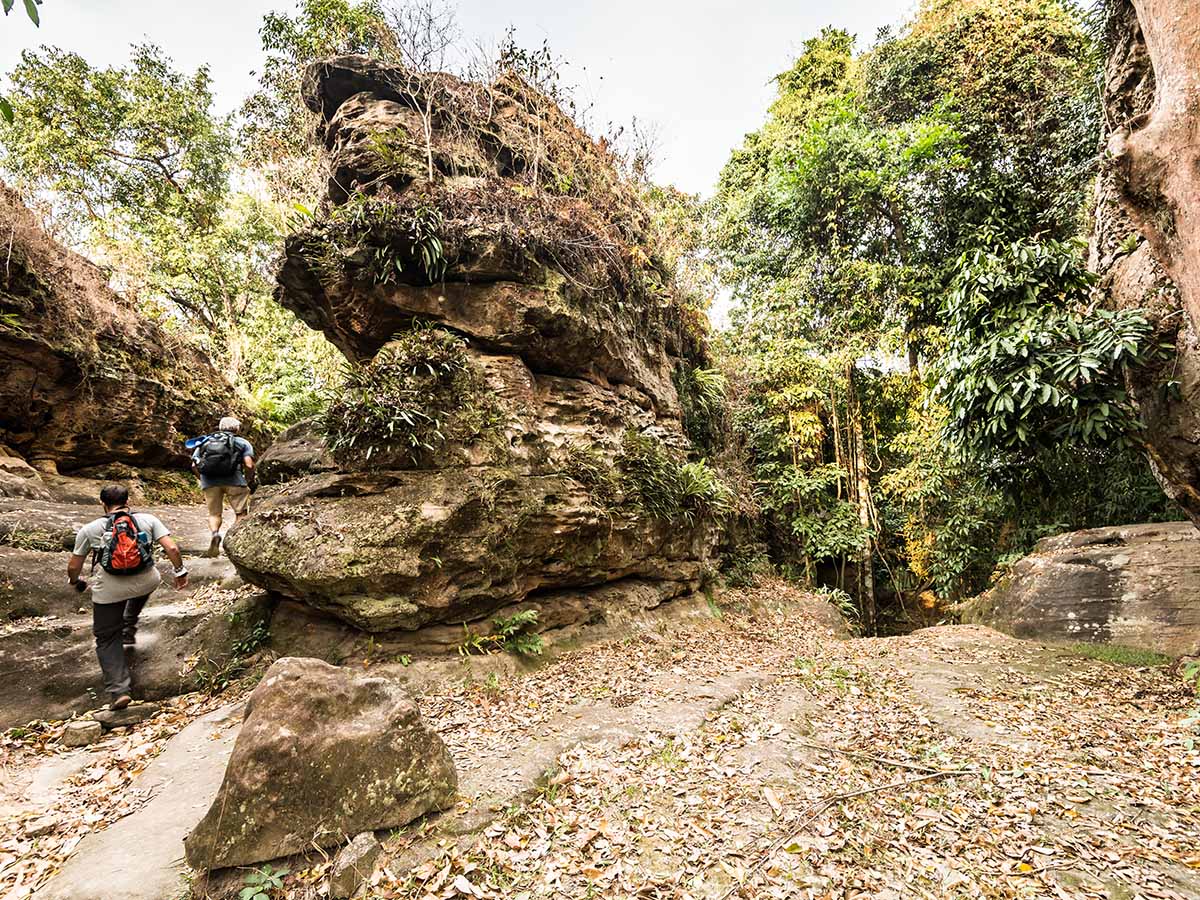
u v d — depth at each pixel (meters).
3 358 7.50
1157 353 5.36
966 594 12.03
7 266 7.49
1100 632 7.17
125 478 9.23
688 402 11.47
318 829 2.71
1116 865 2.77
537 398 7.14
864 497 13.12
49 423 8.27
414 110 7.90
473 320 6.68
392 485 5.70
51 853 2.82
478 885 2.63
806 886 2.65
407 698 3.20
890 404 13.98
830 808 3.29
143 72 15.98
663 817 3.19
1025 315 6.34
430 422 5.89
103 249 13.98
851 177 12.68
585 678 5.58
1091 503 9.21
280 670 3.01
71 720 4.27
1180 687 5.37
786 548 13.49
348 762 2.85
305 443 7.27
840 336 13.14
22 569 5.25
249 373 15.69
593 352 7.91
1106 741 4.20
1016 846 2.93
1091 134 10.38
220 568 6.69
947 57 13.29
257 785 2.64
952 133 11.71
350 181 7.27
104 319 9.14
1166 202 3.53
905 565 13.32
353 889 2.55
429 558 5.33
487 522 5.76
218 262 15.62
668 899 2.59
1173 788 3.48
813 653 7.66
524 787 3.37
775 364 13.23
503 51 9.18
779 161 14.61
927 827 3.12
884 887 2.63
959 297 6.84
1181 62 3.27
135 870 2.59
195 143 16.70
